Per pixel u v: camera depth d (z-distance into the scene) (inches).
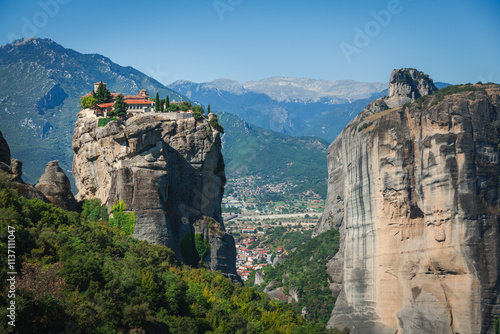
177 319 4781.0
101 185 6614.2
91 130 6732.3
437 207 7342.5
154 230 6166.3
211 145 6712.6
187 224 6540.4
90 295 4266.7
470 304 7096.5
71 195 6348.4
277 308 6737.2
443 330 7180.1
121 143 6338.6
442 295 7293.3
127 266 4985.2
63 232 4938.5
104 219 6343.5
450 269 7224.4
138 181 6240.2
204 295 5536.4
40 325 3745.1
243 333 5270.7
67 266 4345.5
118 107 6692.9
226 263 6806.1
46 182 6156.5
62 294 4055.1
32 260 4301.2
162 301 4906.5
